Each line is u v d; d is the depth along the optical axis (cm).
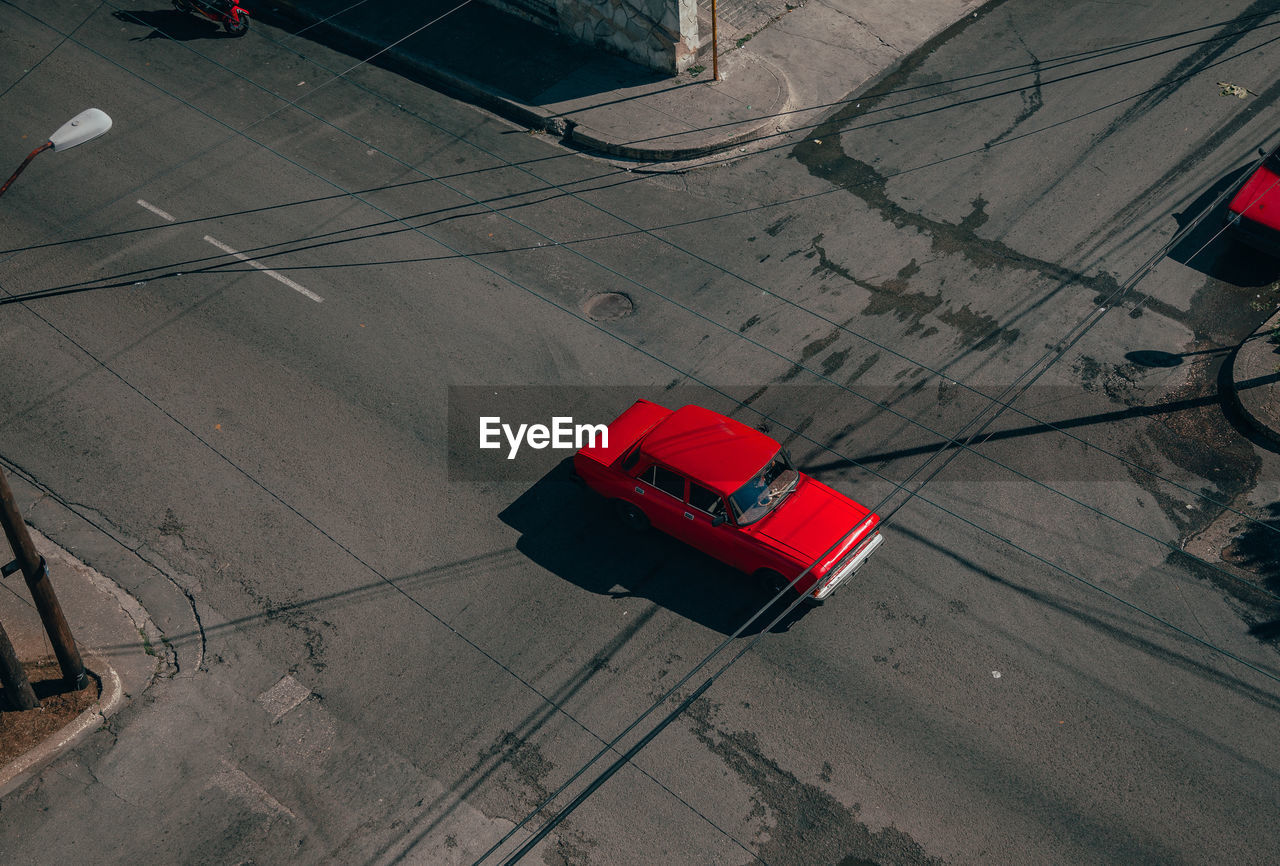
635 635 1246
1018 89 1994
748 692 1190
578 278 1688
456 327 1619
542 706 1188
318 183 1867
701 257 1712
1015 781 1108
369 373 1558
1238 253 1675
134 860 1078
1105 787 1100
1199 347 1548
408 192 1847
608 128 1931
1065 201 1770
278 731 1177
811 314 1617
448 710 1189
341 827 1098
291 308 1653
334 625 1271
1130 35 2098
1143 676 1190
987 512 1355
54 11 2281
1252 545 1308
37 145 1956
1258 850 1049
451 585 1305
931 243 1717
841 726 1158
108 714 1188
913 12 2197
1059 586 1277
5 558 1336
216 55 2161
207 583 1317
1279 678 1181
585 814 1100
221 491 1414
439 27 2186
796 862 1059
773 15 2195
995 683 1189
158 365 1577
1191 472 1395
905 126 1933
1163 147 1848
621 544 1345
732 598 1278
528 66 2088
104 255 1748
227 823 1104
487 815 1104
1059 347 1555
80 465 1450
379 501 1398
